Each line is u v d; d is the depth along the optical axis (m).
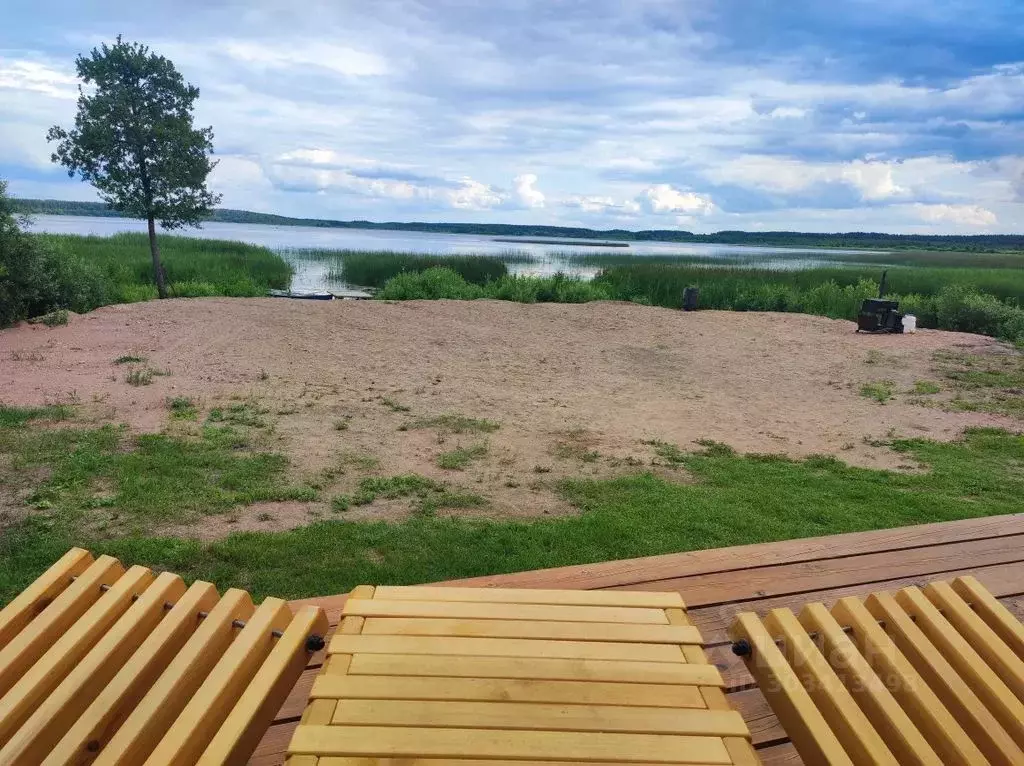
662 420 8.84
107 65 15.47
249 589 4.04
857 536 3.93
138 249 30.53
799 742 1.88
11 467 6.00
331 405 8.73
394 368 11.05
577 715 1.71
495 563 4.42
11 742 1.68
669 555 3.70
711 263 42.62
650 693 1.80
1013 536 3.94
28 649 1.98
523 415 8.77
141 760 1.70
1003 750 1.83
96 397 8.48
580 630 2.06
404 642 1.97
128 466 6.12
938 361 12.79
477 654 1.93
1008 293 24.89
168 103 16.50
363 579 4.18
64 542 4.61
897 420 9.16
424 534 4.88
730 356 13.01
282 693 1.95
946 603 2.37
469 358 12.05
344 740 1.60
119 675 1.89
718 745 1.64
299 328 13.23
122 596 2.19
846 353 13.36
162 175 16.28
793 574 3.50
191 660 1.94
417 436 7.64
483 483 6.23
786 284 23.47
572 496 5.93
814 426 8.81
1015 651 2.25
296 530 4.91
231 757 1.65
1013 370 12.16
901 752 1.82
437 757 1.57
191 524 5.03
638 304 18.41
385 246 70.81
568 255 51.66
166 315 13.52
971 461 7.43
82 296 14.16
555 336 14.09
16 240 12.70
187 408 8.20
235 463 6.37
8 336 11.51
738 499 5.84
